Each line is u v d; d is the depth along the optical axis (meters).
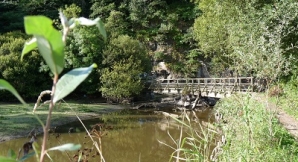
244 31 10.16
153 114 17.45
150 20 27.86
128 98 21.14
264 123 4.27
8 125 12.57
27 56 20.45
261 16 10.23
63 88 0.78
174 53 26.30
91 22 0.81
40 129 12.16
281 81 10.89
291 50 10.24
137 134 12.75
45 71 20.70
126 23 26.88
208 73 24.81
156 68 25.75
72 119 15.01
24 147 1.14
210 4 16.56
